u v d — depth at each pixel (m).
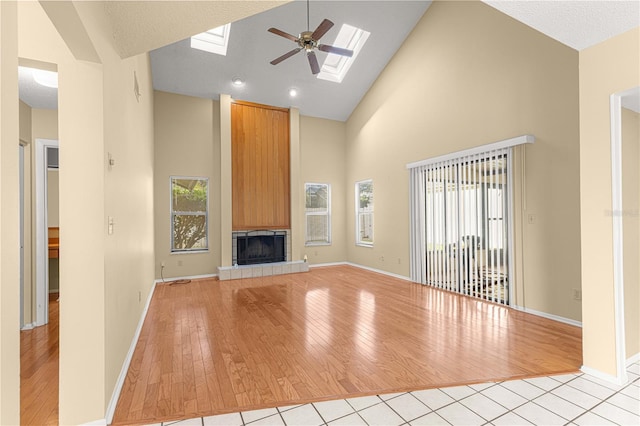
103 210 1.80
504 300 4.02
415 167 5.46
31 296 3.39
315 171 7.25
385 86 6.23
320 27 3.63
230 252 6.09
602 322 2.26
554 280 3.49
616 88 2.17
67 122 1.76
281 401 2.00
